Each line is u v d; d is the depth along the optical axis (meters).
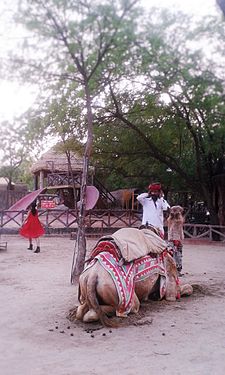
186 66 7.82
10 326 5.96
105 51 7.43
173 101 14.13
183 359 4.78
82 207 8.87
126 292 6.13
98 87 8.91
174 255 9.30
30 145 12.99
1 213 19.30
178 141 19.59
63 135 13.53
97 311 5.91
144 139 17.48
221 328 5.88
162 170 20.69
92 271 6.09
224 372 4.42
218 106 8.09
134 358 4.81
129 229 6.89
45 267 10.84
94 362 4.70
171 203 27.20
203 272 10.30
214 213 18.70
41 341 5.37
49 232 19.14
